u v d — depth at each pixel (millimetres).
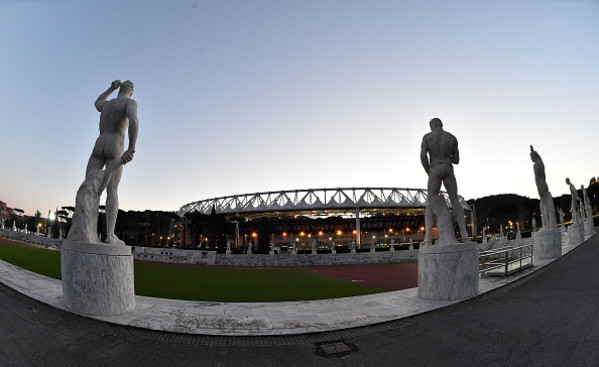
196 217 75625
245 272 24656
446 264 9906
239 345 6234
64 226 73688
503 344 5934
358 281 18969
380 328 7359
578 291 9297
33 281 10297
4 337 5766
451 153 11406
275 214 99125
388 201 97312
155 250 40250
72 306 7426
